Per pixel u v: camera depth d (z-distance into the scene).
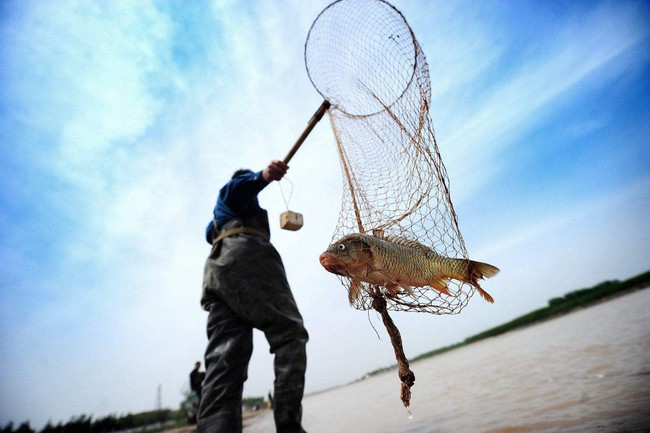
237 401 2.46
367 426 5.32
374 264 2.38
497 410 4.32
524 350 12.53
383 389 15.57
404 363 1.98
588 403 3.56
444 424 4.18
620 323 11.20
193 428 11.34
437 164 2.33
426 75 2.66
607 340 8.23
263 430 7.83
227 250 2.80
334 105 3.47
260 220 3.09
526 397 4.71
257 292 2.63
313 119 3.38
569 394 4.21
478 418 4.09
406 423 4.85
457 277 2.69
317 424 7.09
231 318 2.74
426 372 17.39
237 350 2.60
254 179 3.05
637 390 3.60
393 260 2.47
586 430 2.65
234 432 2.32
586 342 9.07
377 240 2.51
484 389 6.46
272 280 2.74
